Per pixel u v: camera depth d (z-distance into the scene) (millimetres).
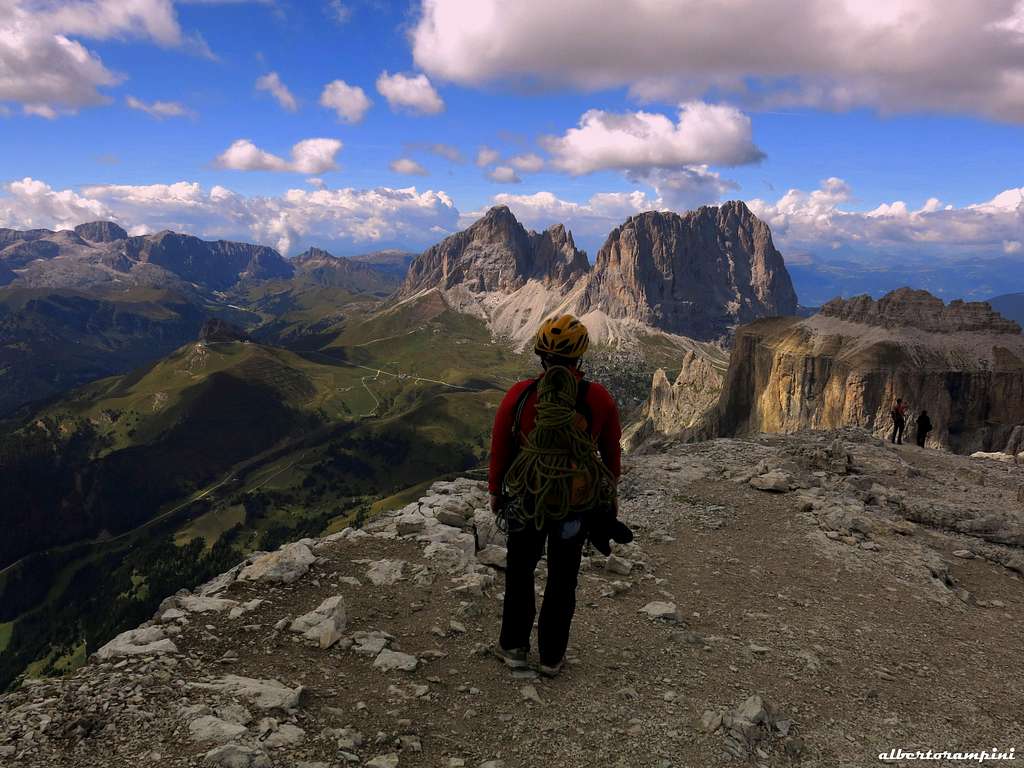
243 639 3920
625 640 4469
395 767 2971
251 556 5285
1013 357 109375
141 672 3375
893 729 3721
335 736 3098
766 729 3531
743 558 6551
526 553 3738
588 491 3469
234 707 3160
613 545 6500
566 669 3951
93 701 3098
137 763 2754
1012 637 5242
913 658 4699
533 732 3340
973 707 4051
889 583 6137
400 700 3469
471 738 3252
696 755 3273
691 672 4117
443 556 5348
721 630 4852
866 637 4973
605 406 3535
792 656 4512
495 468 3674
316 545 5547
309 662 3756
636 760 3205
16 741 2834
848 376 111188
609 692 3762
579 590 5285
